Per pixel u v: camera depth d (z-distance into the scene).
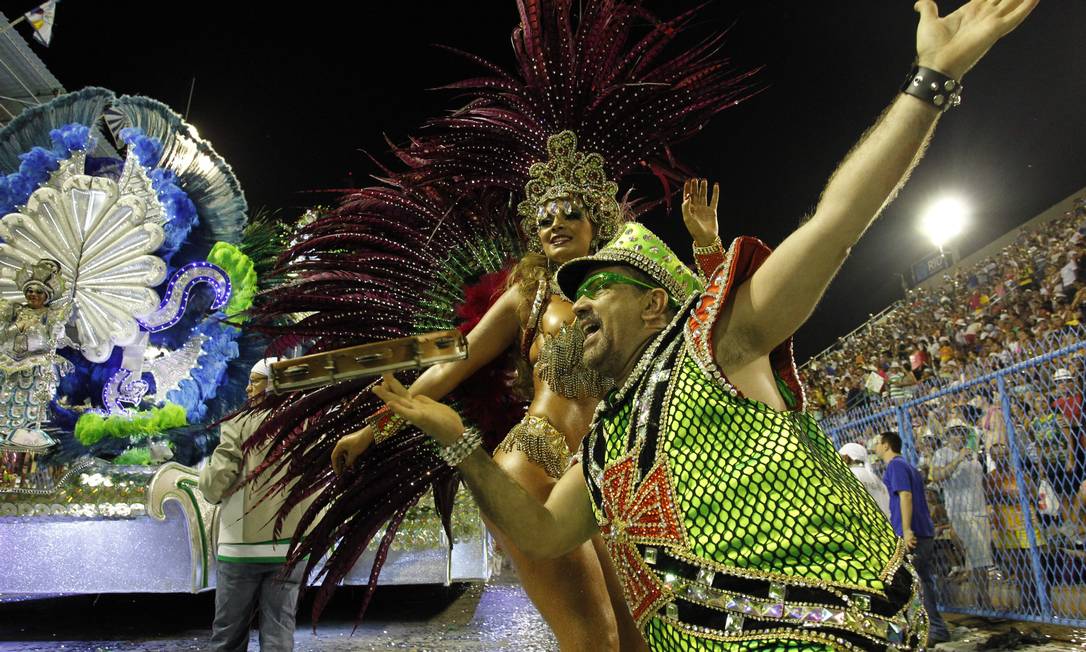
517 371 2.65
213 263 6.40
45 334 5.79
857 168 1.27
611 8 2.78
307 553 2.83
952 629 6.33
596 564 2.31
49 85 8.37
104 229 6.24
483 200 2.96
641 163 2.81
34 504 5.23
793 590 1.24
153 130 6.56
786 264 1.32
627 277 1.60
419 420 1.48
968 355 12.12
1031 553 6.28
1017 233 16.11
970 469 6.92
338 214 3.04
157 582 5.22
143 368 6.23
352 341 2.95
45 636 5.56
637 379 1.49
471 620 6.23
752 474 1.31
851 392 14.35
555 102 2.75
